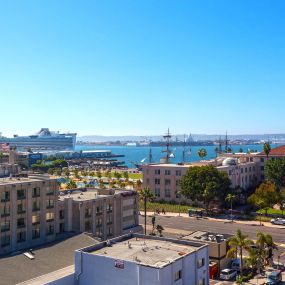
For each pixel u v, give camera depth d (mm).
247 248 86938
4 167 194000
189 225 139000
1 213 82250
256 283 83812
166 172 184375
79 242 87375
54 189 93312
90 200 99625
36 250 82188
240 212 156375
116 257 62250
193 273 62688
